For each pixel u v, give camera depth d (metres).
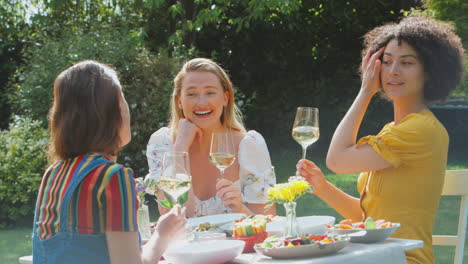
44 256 1.53
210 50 11.26
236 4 9.98
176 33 9.05
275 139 11.41
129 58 7.95
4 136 7.37
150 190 2.18
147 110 7.59
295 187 1.90
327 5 11.49
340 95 11.43
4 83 10.68
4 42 10.51
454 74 2.38
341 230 1.93
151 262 1.57
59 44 8.21
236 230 1.93
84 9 10.20
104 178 1.49
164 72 7.88
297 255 1.67
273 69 11.50
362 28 11.55
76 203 1.50
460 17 8.16
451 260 4.66
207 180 2.82
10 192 6.99
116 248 1.47
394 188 2.29
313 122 2.37
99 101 1.56
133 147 7.58
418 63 2.34
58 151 1.59
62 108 1.57
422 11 8.80
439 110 10.57
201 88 2.78
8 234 6.43
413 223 2.27
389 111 11.10
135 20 9.96
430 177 2.27
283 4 9.17
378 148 2.29
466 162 9.53
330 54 11.54
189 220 2.35
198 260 1.65
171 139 2.94
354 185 7.55
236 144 2.86
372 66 2.43
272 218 2.32
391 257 1.76
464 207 2.48
